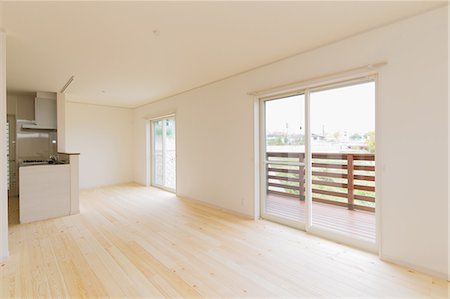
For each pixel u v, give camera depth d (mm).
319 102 3227
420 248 2311
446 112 2160
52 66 3588
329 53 2926
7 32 2545
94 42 2812
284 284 2137
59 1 2006
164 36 2689
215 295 1989
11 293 2004
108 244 2986
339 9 2199
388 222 2512
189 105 5242
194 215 4191
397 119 2430
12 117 5734
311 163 3336
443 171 2184
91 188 6727
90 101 6414
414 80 2320
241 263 2508
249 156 3967
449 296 1944
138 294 2000
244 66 3717
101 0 2004
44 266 2439
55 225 3699
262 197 3975
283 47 3023
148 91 5289
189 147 5285
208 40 2803
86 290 2047
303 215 3467
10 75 3990
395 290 2031
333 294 1993
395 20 2404
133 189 6562
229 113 4297
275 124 3797
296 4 2105
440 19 2172
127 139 7582
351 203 2973
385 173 2521
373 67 2541
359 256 2643
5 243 2588
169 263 2508
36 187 3943
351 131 2932
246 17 2316
